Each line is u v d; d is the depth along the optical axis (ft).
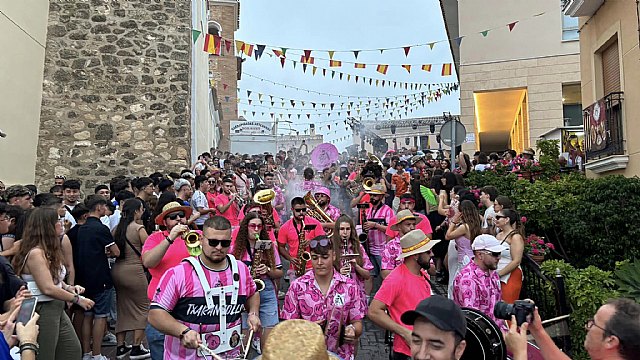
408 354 12.34
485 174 30.94
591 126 29.96
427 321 7.34
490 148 78.95
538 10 50.80
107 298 17.49
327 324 12.30
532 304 8.45
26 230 13.03
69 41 33.96
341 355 12.54
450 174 27.63
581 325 15.99
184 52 35.55
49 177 32.65
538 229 26.22
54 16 33.91
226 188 27.76
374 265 22.82
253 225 16.39
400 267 12.74
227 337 10.34
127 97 34.35
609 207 22.99
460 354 7.43
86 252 16.94
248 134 93.97
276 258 16.98
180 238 14.99
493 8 52.26
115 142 33.86
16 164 29.84
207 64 58.34
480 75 52.39
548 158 31.83
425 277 13.46
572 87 51.13
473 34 52.85
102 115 33.91
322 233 19.81
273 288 16.98
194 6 40.83
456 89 62.49
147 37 35.06
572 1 30.60
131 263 17.80
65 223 18.52
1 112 28.19
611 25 28.35
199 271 10.24
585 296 16.12
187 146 34.83
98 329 17.20
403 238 12.64
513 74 51.34
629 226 22.54
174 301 10.08
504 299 15.97
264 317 16.48
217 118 80.74
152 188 23.54
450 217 24.31
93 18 34.45
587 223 23.99
